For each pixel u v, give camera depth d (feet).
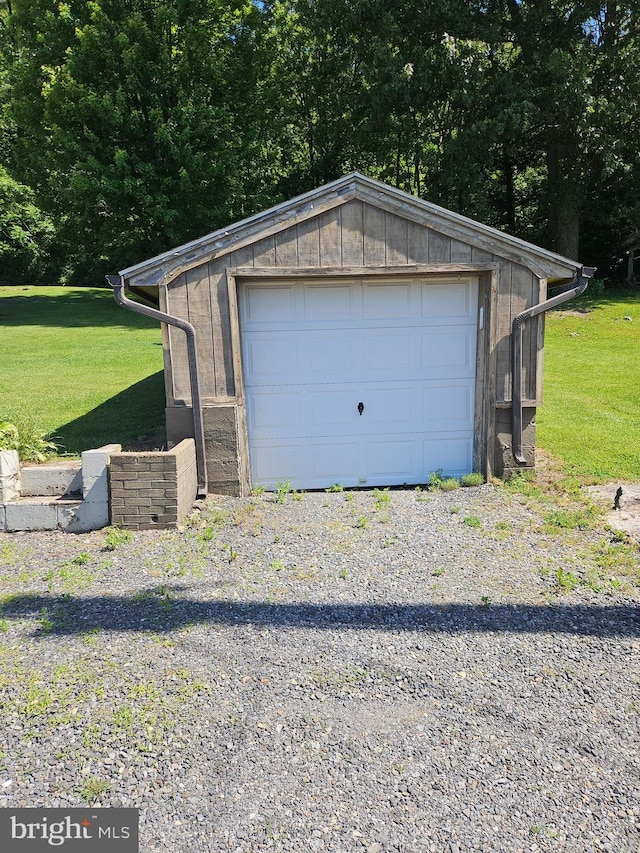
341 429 24.00
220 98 70.64
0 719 10.44
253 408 23.52
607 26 62.03
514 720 10.56
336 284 23.12
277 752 9.83
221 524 19.53
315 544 17.90
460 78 60.39
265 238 21.61
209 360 22.08
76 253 103.55
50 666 11.91
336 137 78.23
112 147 66.64
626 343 50.31
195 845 8.24
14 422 25.14
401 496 22.39
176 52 68.54
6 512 19.07
